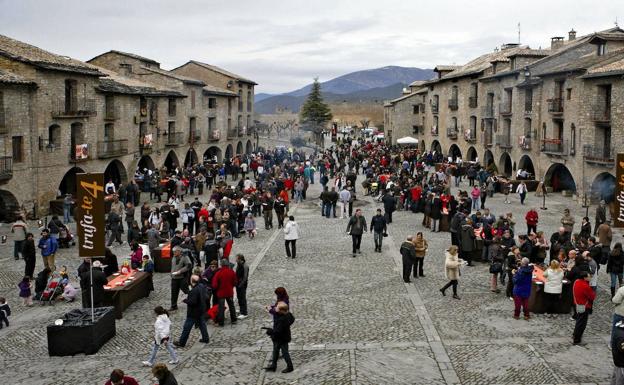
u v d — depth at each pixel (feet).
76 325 50.98
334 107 538.47
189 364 47.93
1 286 74.28
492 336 52.08
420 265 72.38
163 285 72.64
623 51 134.51
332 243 93.66
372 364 46.50
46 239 78.54
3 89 111.86
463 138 215.10
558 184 152.35
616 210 56.44
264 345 51.57
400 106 274.77
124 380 35.24
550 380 43.27
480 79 193.77
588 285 49.49
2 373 47.60
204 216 92.79
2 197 117.19
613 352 39.91
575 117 138.31
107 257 67.51
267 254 86.74
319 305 61.93
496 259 65.10
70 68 129.59
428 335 52.47
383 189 136.26
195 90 209.15
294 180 146.20
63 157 131.03
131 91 157.69
